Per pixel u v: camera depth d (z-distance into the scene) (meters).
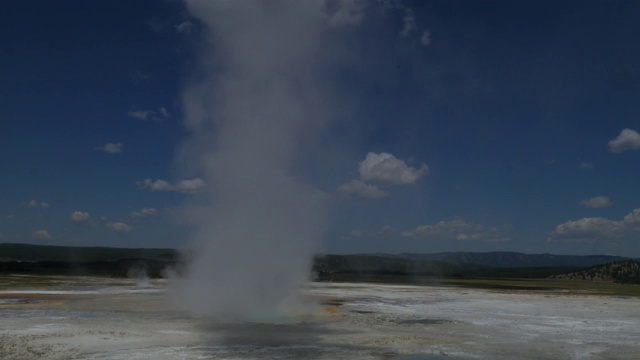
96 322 23.77
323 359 17.33
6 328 21.81
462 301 40.09
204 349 18.31
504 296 46.28
